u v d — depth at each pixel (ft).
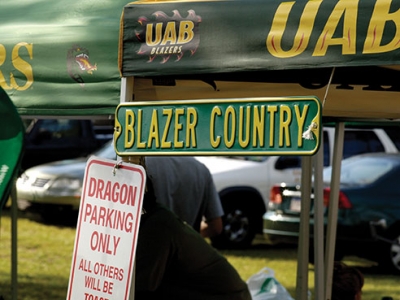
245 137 11.13
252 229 44.62
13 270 19.39
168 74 12.33
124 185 12.35
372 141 48.24
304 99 10.71
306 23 11.43
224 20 11.98
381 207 37.01
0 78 13.80
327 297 17.78
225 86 13.93
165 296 16.24
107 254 12.43
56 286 33.63
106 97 13.02
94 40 13.10
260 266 39.06
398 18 10.84
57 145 61.67
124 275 12.18
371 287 34.45
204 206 21.17
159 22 12.39
